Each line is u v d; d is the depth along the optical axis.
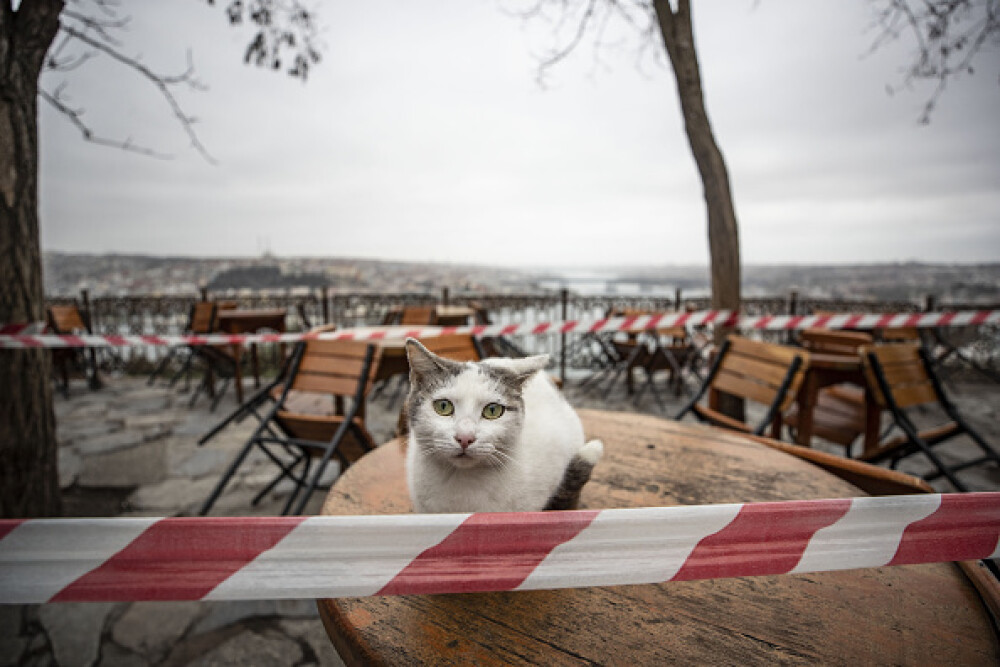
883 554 0.81
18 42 2.33
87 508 3.50
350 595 0.75
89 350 8.17
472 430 1.05
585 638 0.90
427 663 0.84
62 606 2.38
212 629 2.29
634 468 1.72
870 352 2.81
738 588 1.06
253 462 4.37
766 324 4.54
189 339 4.28
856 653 0.87
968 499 0.83
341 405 3.70
